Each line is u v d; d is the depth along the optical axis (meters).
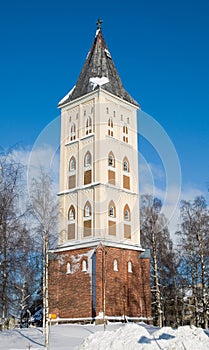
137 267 48.56
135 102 55.25
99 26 57.59
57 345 28.33
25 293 44.78
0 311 33.19
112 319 43.66
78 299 45.50
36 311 48.56
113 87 53.28
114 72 55.38
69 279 46.81
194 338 19.97
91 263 45.69
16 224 30.55
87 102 52.41
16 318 42.53
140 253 49.59
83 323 44.19
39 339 30.92
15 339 30.73
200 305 49.00
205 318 43.03
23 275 34.62
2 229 29.52
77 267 46.62
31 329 35.53
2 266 29.81
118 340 20.36
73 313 45.44
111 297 44.53
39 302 48.03
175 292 53.81
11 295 31.78
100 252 44.81
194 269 48.34
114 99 52.75
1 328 37.41
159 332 21.33
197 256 47.41
